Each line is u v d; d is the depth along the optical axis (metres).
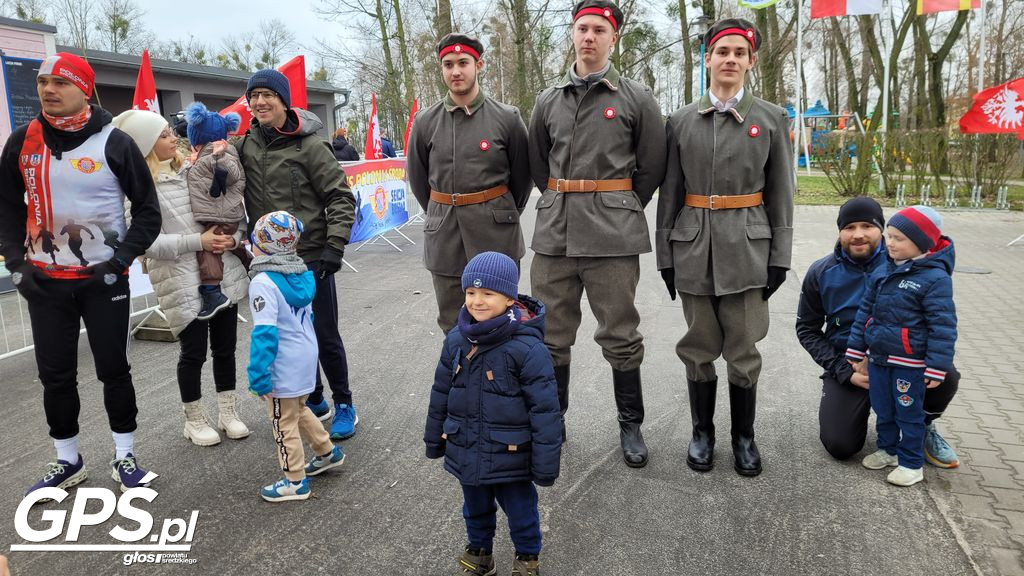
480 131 3.48
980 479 3.22
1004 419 3.91
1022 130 10.62
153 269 3.46
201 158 3.47
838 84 41.66
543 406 2.35
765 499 3.07
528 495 2.45
